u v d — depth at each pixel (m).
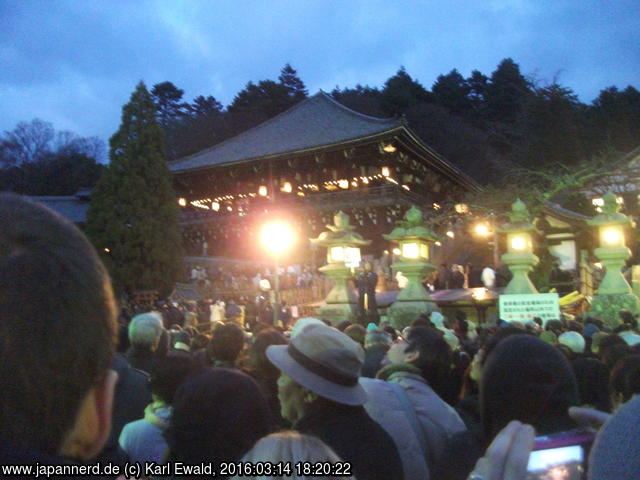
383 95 85.69
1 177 76.81
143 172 34.44
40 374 0.94
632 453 1.22
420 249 15.87
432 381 3.79
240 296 32.34
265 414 2.49
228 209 55.81
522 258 16.11
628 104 70.69
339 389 2.81
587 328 8.95
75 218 51.25
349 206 48.41
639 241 25.11
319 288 27.14
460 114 91.56
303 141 53.12
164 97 110.88
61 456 1.00
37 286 0.95
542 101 58.00
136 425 3.22
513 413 2.21
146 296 31.12
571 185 29.72
